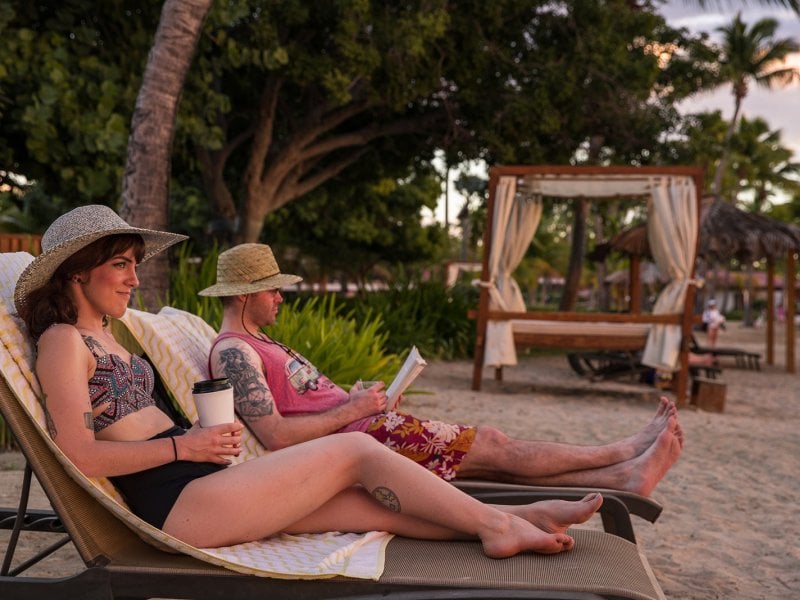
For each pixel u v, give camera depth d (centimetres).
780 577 393
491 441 327
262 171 1633
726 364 1864
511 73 1496
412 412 884
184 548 205
